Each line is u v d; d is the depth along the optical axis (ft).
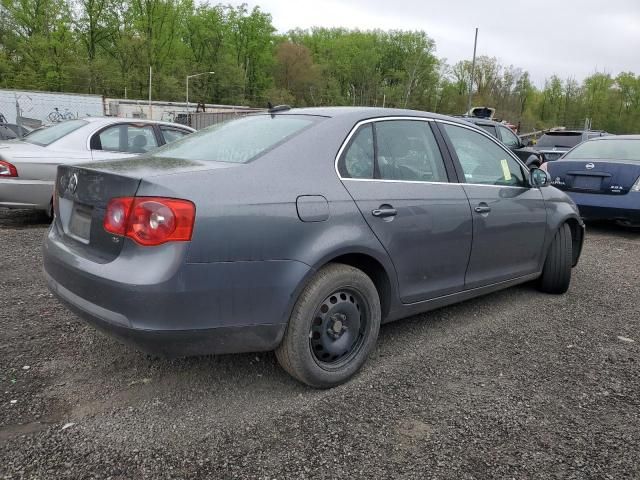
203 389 10.14
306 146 10.13
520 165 15.01
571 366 11.58
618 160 25.94
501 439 8.79
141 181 8.41
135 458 8.05
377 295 10.76
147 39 231.30
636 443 8.77
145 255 8.33
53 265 9.89
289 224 9.20
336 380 10.21
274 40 323.16
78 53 217.77
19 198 22.13
